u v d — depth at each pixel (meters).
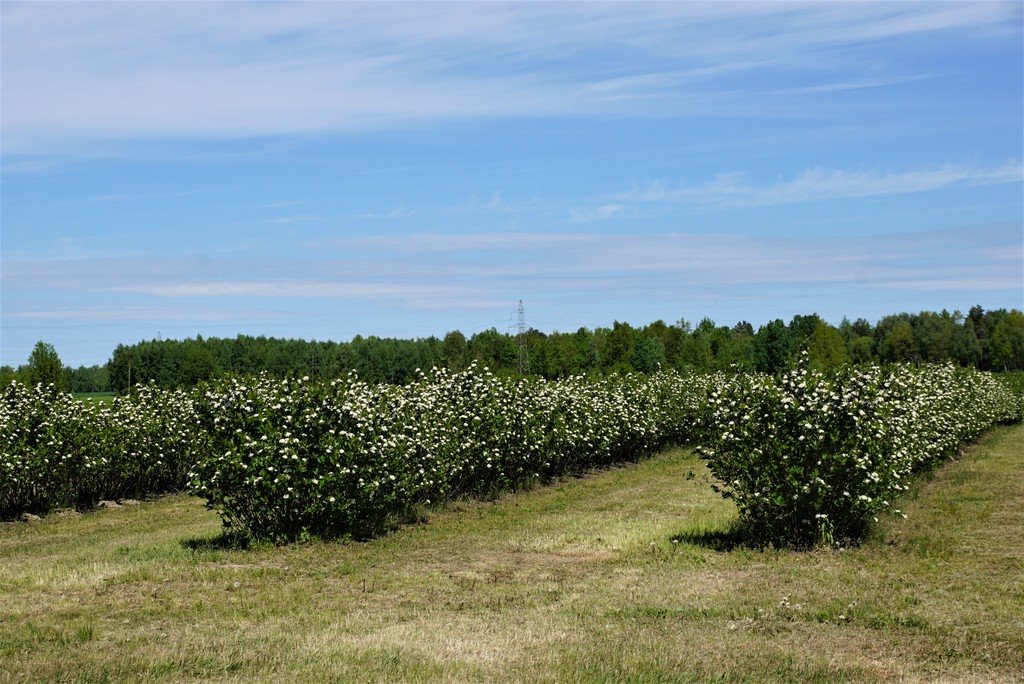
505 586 10.32
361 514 13.98
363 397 14.39
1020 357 98.50
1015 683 6.93
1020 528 13.52
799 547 12.38
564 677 6.92
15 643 7.71
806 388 12.50
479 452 18.52
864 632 8.27
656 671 7.11
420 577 10.86
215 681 6.74
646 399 27.98
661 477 22.92
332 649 7.65
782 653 7.62
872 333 134.38
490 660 7.38
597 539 13.45
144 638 7.95
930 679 7.02
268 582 10.59
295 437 13.30
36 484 17.94
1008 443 30.27
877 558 11.50
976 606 9.05
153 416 21.66
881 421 12.65
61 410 19.17
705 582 10.40
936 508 15.67
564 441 22.03
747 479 12.56
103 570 11.27
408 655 7.50
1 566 11.80
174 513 18.50
